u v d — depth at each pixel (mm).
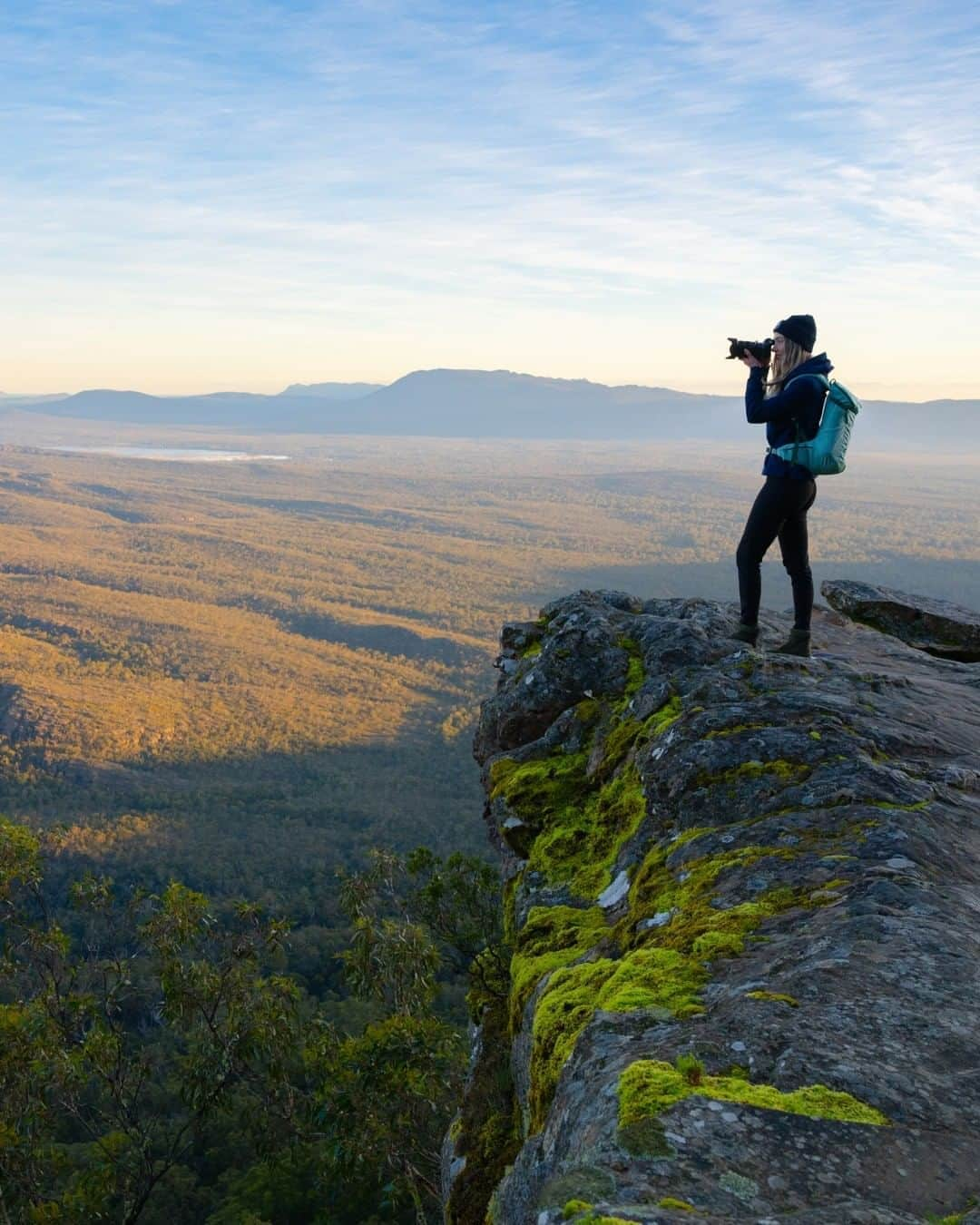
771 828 4598
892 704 6352
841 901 3684
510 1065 6539
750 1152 2211
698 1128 2287
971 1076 2529
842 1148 2230
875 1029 2738
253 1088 15227
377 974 13875
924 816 4484
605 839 6047
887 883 3746
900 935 3293
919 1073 2535
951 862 4121
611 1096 2586
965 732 6109
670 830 5230
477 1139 6035
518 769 7336
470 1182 5625
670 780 5406
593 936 4910
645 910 4422
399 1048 12391
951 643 11000
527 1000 4734
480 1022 7434
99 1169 14203
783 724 5656
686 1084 2484
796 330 6863
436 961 13859
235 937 14977
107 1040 14500
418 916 12406
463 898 12047
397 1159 12289
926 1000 2889
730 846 4566
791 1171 2150
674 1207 2004
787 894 3926
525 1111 4824
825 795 4762
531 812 6777
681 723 5805
